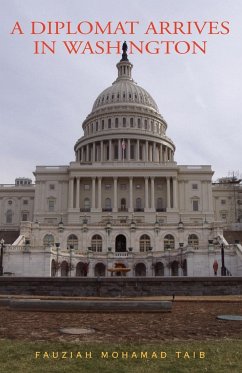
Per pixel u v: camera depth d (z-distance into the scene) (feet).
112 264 212.84
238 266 183.01
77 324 46.39
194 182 349.20
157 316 53.67
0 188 399.44
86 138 409.08
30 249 191.52
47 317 51.34
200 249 190.29
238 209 392.68
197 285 92.89
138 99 433.07
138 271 216.13
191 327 45.42
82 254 212.02
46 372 28.12
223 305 68.90
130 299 77.25
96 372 28.40
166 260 205.77
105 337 39.55
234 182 405.80
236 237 251.39
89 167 337.11
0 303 64.03
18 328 43.60
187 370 28.94
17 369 28.53
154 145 404.98
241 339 39.11
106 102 436.35
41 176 351.25
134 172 337.72
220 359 31.63
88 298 78.79
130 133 397.60
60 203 346.13
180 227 241.14
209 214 332.39
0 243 184.34
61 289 92.58
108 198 341.41
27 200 397.80
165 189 343.26
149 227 241.55
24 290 92.58
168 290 92.68
